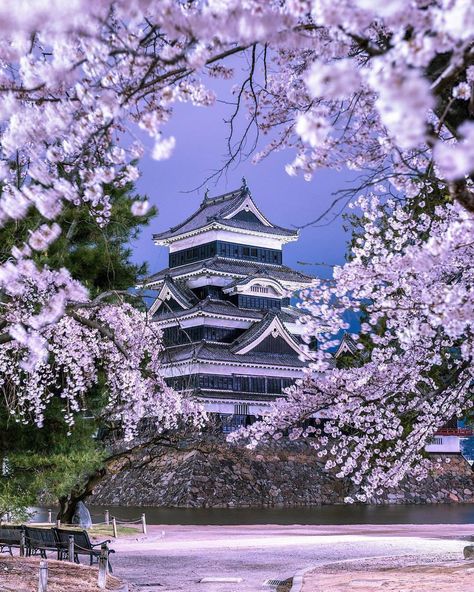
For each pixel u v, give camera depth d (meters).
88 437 18.64
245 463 55.50
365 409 13.70
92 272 18.41
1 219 6.50
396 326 11.67
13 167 9.15
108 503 56.28
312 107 7.41
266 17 3.93
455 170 3.12
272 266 66.25
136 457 56.69
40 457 18.58
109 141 6.71
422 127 3.10
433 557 17.80
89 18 4.16
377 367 12.98
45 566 11.05
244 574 16.03
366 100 6.58
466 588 10.71
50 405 17.41
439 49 3.58
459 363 13.42
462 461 65.62
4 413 16.91
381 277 10.76
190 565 17.86
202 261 64.31
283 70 8.27
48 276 13.30
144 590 13.29
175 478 53.66
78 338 17.50
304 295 11.37
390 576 13.16
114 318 17.86
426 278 10.02
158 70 6.62
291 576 15.63
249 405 58.34
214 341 60.25
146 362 20.42
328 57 5.22
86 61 5.53
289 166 6.05
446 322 6.19
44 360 16.31
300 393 13.55
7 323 13.38
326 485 57.09
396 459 13.99
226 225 64.25
